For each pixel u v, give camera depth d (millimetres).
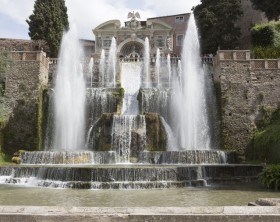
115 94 32844
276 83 31750
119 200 13633
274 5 43688
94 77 37406
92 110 32688
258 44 40375
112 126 29250
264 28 40062
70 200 13656
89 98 32906
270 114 31000
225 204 12469
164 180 18500
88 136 30109
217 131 31750
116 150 28500
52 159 24844
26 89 31922
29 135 30844
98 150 29203
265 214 6449
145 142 28703
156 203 12820
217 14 46531
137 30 53219
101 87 36000
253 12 49719
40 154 25172
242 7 50531
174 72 38156
